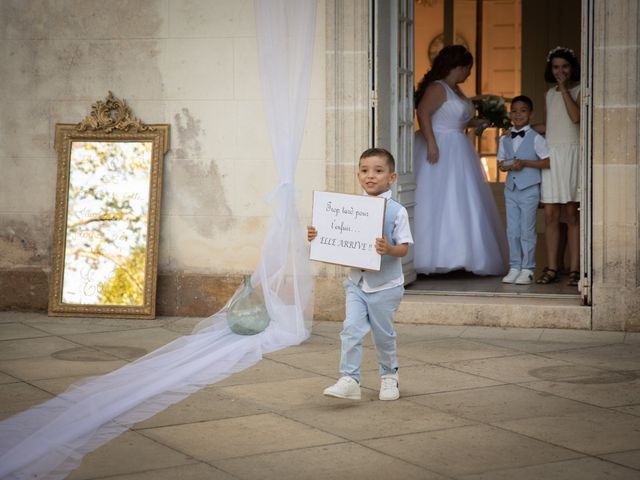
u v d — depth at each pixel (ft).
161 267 27.96
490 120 36.68
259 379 20.65
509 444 16.16
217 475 14.73
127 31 27.71
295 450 15.90
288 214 24.89
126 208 27.71
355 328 18.43
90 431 16.93
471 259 30.89
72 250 27.78
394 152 27.81
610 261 25.25
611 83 24.86
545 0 41.60
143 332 25.71
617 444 16.14
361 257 18.19
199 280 27.63
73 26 27.91
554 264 29.81
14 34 28.17
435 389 19.72
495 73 41.98
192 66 27.50
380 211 18.08
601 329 25.38
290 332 24.16
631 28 24.66
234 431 16.99
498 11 41.78
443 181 30.94
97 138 27.94
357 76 26.22
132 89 27.84
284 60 25.12
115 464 15.29
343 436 16.65
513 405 18.53
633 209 24.99
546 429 16.99
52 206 28.27
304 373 21.15
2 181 28.40
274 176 27.32
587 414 17.90
